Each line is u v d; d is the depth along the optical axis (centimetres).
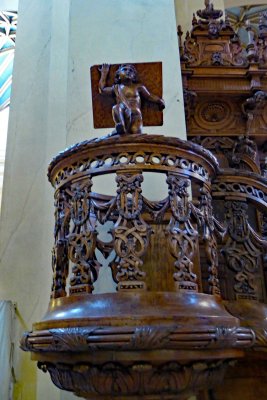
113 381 128
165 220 176
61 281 161
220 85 340
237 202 194
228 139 344
